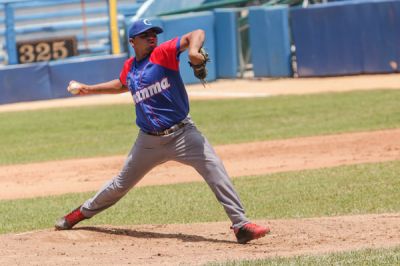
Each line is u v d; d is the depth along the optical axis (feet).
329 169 121.19
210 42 274.16
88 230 79.36
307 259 58.70
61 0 298.35
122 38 284.00
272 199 101.24
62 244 73.61
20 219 97.86
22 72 257.96
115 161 145.07
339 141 148.87
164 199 106.22
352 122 171.63
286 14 264.52
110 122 205.26
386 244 65.36
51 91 260.83
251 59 281.33
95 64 262.88
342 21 254.88
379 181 108.37
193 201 103.65
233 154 144.25
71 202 108.17
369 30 252.62
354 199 97.09
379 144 142.31
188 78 271.90
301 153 139.85
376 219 78.64
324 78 258.98
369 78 248.32
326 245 67.92
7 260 66.23
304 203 96.99
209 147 70.85
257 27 270.05
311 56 261.24
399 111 181.98
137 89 70.44
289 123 179.42
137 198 107.86
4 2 284.61
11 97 257.34
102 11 299.58
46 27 296.30
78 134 187.83
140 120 71.41
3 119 222.07
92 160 147.95
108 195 76.43
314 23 258.78
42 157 156.04
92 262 64.23
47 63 260.21
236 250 68.18
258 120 188.34
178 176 127.03
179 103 70.38
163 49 69.05
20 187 125.59
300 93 231.30
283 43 265.13
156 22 263.90
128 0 304.71
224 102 224.94
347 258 58.59
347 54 255.91
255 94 237.86
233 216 70.49
